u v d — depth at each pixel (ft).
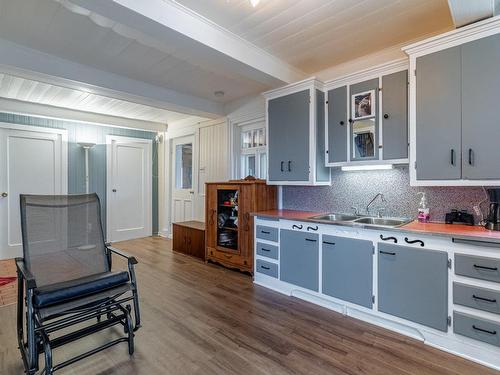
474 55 6.59
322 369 5.89
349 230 8.16
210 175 16.30
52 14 7.10
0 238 14.15
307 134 10.00
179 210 18.86
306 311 8.51
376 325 7.68
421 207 8.41
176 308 8.68
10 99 13.55
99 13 6.14
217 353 6.43
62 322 6.00
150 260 13.93
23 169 14.76
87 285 6.36
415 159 7.50
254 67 9.14
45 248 7.00
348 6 7.01
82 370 5.85
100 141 17.56
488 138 6.46
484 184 6.52
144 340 6.95
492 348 5.95
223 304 8.97
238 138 14.97
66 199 7.68
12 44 8.58
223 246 12.78
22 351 5.96
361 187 9.97
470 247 6.21
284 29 8.06
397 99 8.24
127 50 9.07
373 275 7.70
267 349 6.58
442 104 7.06
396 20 7.67
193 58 9.61
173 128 19.12
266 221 10.46
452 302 6.45
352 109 9.27
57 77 9.64
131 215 19.06
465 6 5.98
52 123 15.65
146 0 6.30
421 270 6.86
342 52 9.56
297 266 9.46
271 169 11.25
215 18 7.45
